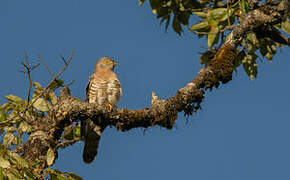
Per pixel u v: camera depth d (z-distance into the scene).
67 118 9.62
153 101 10.16
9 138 9.89
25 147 9.37
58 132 9.68
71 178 8.59
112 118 9.85
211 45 11.49
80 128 10.88
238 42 10.77
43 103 9.76
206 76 10.21
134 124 9.94
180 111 10.03
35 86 9.99
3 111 10.30
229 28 11.09
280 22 10.92
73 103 9.66
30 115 10.12
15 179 7.99
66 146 10.70
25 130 9.98
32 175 8.38
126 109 9.94
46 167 9.19
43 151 9.36
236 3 11.77
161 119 9.88
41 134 9.45
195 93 9.97
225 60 10.44
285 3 10.84
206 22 11.45
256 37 11.20
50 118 9.62
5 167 7.94
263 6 11.25
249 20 10.77
